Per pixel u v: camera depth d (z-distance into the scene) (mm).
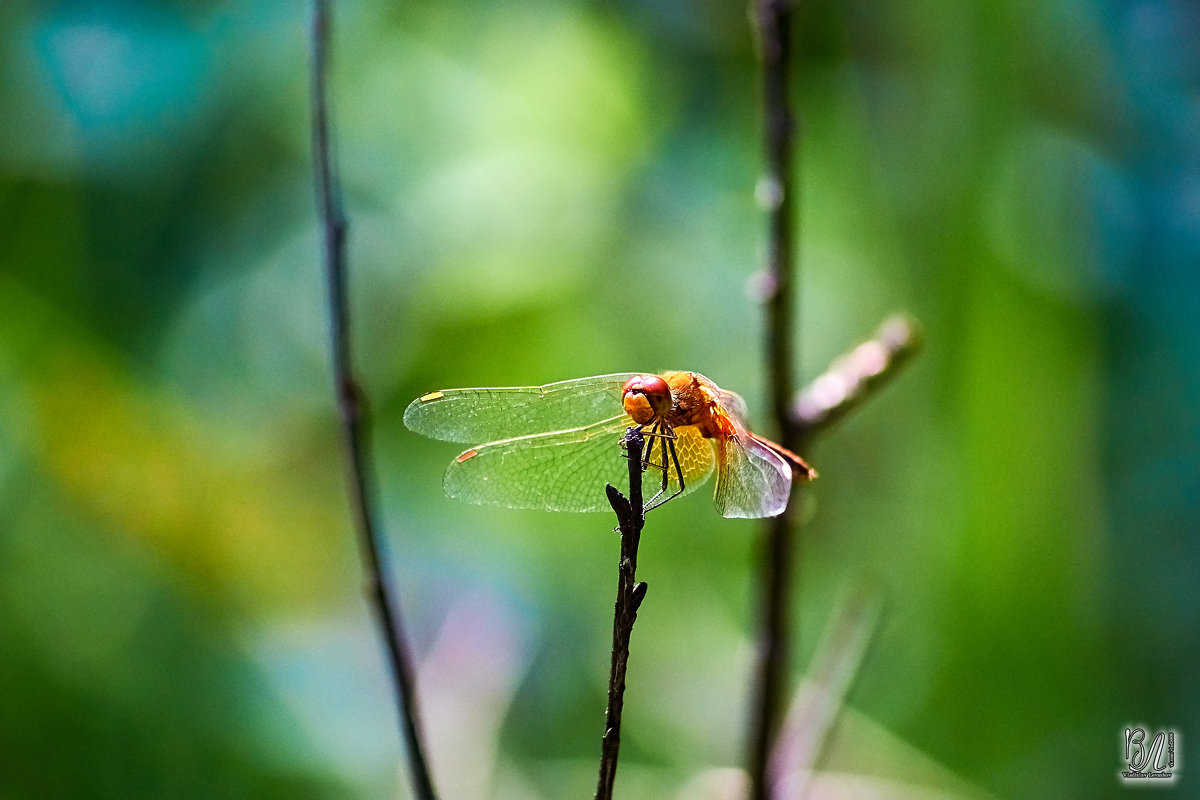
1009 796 546
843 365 464
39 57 575
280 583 550
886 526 571
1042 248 562
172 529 542
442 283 566
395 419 574
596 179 571
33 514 535
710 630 563
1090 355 558
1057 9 568
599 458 463
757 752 466
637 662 557
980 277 552
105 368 556
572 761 545
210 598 542
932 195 563
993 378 549
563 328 570
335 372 444
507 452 463
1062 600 548
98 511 540
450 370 572
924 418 561
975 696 549
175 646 536
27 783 523
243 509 552
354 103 574
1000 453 548
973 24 551
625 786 540
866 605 476
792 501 465
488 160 568
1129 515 574
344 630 549
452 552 562
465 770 524
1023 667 548
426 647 549
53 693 527
